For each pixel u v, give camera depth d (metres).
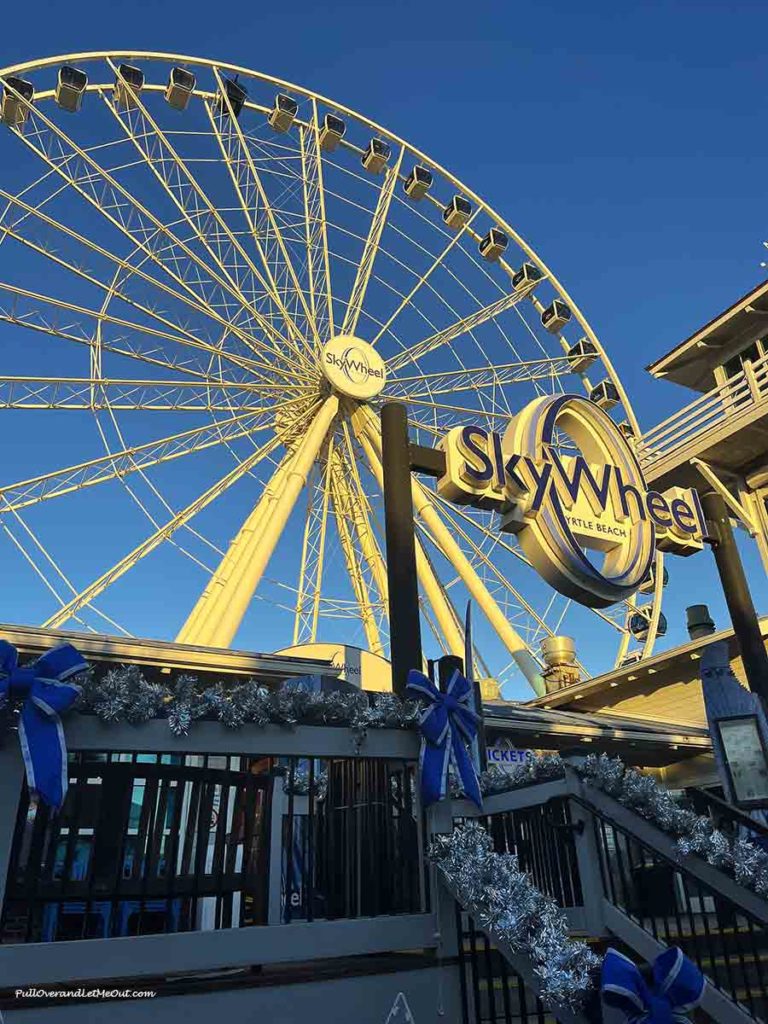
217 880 4.79
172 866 4.58
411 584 6.97
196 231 23.06
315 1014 4.11
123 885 4.43
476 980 4.50
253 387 24.08
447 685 5.37
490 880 4.32
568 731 13.45
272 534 19.53
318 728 4.88
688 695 16.95
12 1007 3.53
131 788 4.65
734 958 5.73
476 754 5.25
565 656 20.69
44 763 3.80
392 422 7.77
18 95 20.56
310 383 24.64
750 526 16.00
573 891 5.97
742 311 17.44
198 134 24.77
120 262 21.38
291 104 26.78
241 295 23.84
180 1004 3.83
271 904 6.03
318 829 5.56
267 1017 3.99
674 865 5.26
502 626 21.02
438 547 21.97
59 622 18.66
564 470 9.59
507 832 6.36
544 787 6.20
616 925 5.64
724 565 10.98
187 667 10.94
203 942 4.01
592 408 10.58
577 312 28.62
